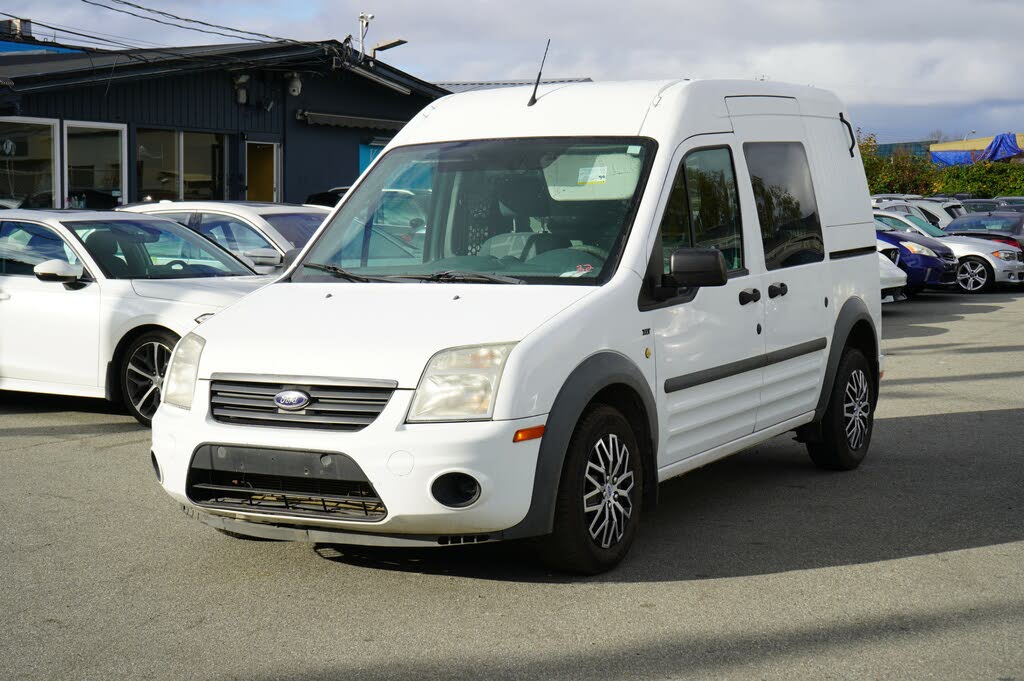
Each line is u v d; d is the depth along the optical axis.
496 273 5.31
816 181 6.98
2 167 18.45
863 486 6.77
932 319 17.02
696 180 5.74
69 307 8.46
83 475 6.88
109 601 4.68
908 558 5.30
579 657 4.08
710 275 5.10
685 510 6.21
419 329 4.71
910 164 43.38
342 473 4.48
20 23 24.86
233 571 5.07
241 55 21.73
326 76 24.45
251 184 23.39
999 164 43.66
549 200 5.52
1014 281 22.16
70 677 3.91
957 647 4.18
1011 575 5.04
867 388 7.40
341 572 5.06
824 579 4.99
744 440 6.12
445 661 4.05
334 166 24.89
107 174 20.11
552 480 4.62
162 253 9.08
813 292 6.70
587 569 4.95
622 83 6.02
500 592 4.80
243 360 4.78
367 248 5.74
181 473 4.79
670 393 5.39
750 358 6.03
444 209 5.72
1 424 8.52
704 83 6.03
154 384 8.31
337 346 4.68
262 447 4.59
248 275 9.28
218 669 3.98
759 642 4.23
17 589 4.82
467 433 4.42
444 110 6.26
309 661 4.05
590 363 4.79
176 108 21.27
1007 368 11.85
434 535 4.55
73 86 18.83
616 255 5.21
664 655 4.10
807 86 7.25
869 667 3.99
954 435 8.34
